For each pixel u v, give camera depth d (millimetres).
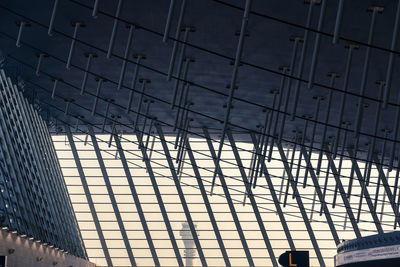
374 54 20094
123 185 41656
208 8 17984
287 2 16969
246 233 40875
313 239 40469
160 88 27703
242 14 18156
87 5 18562
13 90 31734
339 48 20031
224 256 40719
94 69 25312
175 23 19328
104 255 41562
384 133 32062
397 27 14508
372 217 40875
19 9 19375
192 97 29078
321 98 26609
